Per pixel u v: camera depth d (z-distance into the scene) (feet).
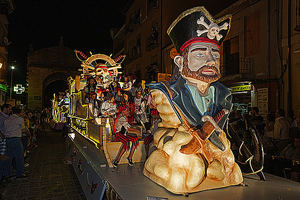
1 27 66.39
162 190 10.64
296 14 30.09
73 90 29.17
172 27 12.23
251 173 13.07
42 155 33.55
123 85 22.29
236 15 38.75
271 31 33.09
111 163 14.52
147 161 12.53
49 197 17.44
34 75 104.27
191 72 11.29
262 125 24.59
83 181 17.97
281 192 10.89
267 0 33.55
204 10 11.27
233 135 13.61
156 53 63.31
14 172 24.16
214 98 12.59
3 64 69.51
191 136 11.46
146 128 20.83
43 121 74.38
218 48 11.69
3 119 21.90
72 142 27.45
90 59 24.70
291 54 30.60
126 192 10.24
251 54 36.14
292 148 16.96
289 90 30.48
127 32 85.25
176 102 11.74
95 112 18.63
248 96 36.45
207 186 11.09
